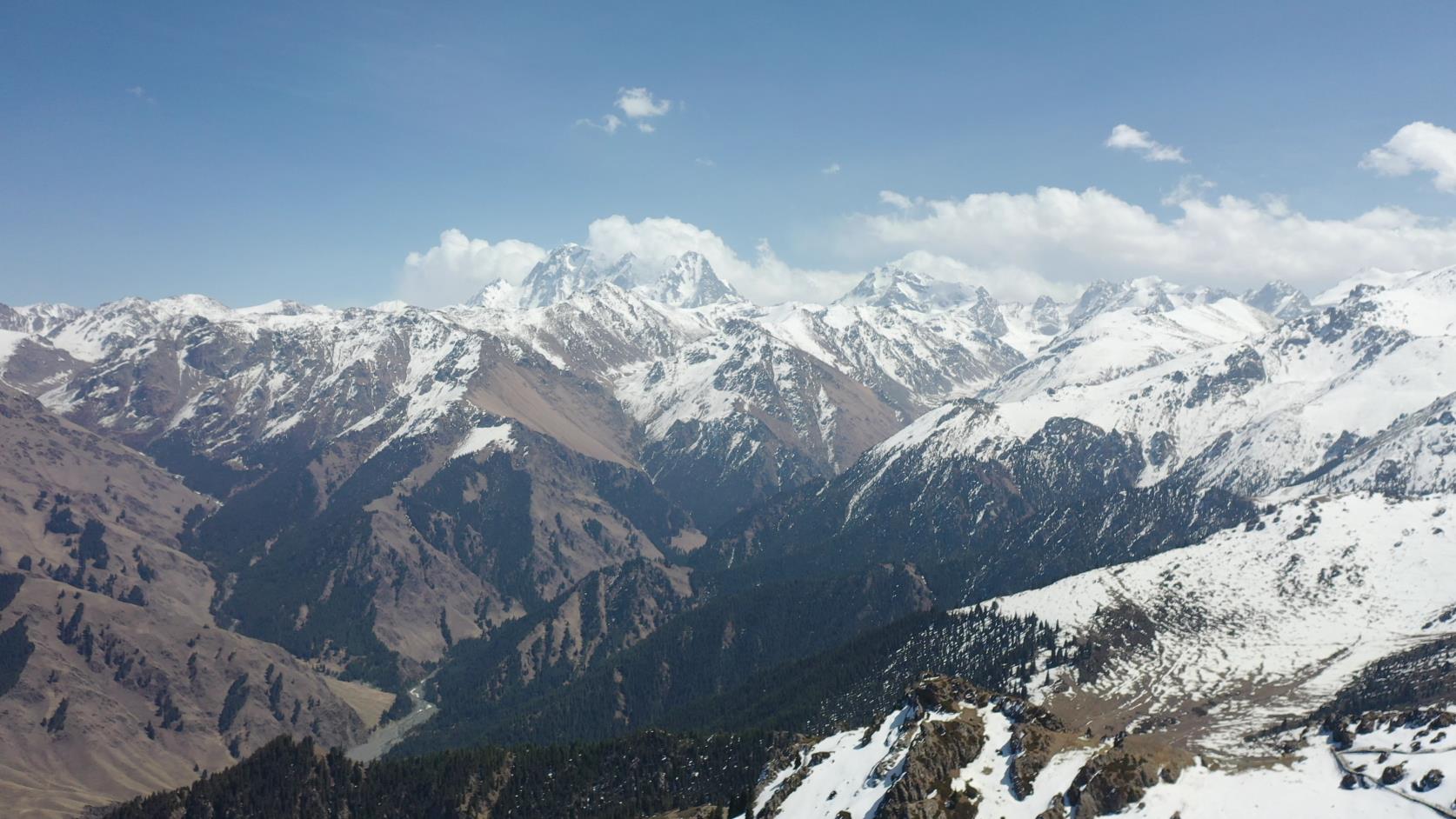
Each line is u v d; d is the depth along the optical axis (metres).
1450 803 179.62
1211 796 197.50
